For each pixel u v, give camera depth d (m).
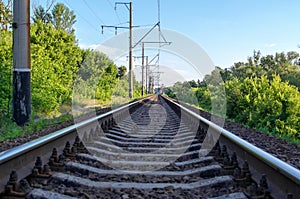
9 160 3.26
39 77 13.13
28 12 9.21
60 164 4.06
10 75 10.87
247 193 3.23
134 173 4.34
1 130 7.91
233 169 4.15
